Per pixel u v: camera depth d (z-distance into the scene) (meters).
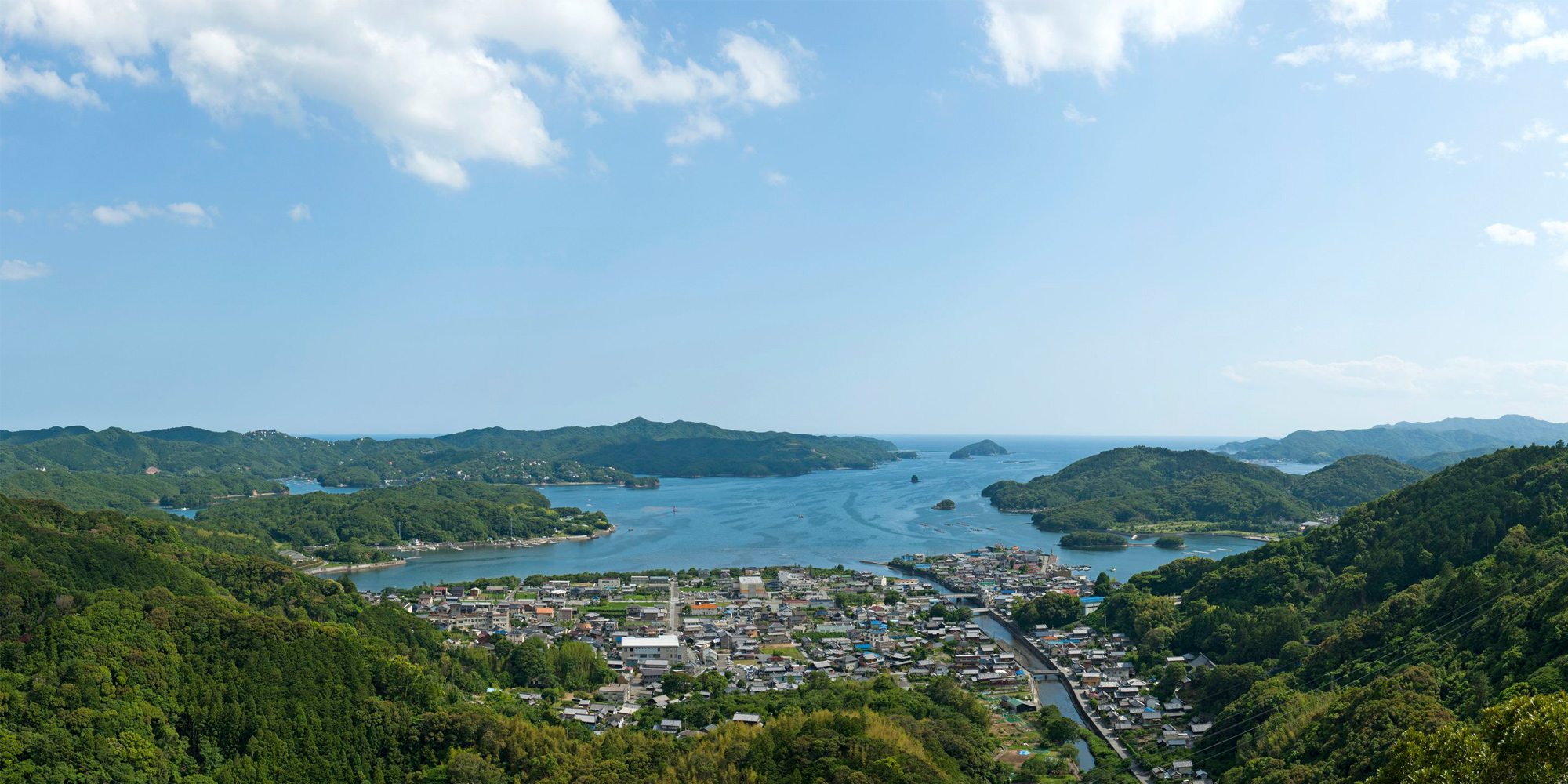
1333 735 187.00
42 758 171.88
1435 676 195.25
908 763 188.00
